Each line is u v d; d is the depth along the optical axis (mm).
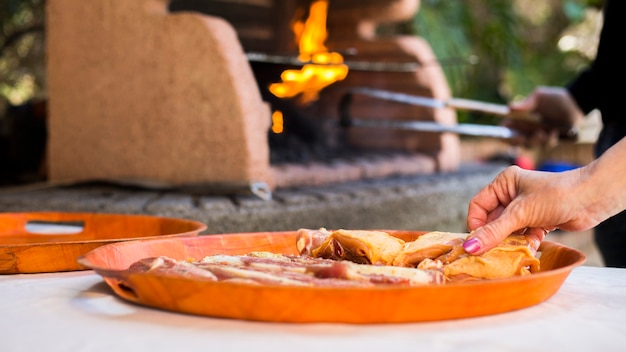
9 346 877
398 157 4234
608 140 2906
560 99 3354
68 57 3494
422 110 4477
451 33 6590
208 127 3080
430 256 1198
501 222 1191
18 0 5570
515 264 1148
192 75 3098
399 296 927
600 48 2887
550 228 1297
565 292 1199
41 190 3143
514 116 3445
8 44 5539
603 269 1435
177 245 1355
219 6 4512
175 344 876
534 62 8258
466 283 951
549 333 950
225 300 949
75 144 3502
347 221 3150
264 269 1081
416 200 3615
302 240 1360
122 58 3299
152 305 1035
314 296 916
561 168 5781
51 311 1035
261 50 4793
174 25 3125
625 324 1008
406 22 6617
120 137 3338
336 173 3666
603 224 2895
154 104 3211
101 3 3340
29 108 4457
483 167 4852
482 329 958
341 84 4777
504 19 7312
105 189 3195
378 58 4574
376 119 4691
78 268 1343
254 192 2881
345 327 948
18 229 1777
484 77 7898
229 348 860
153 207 2582
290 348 859
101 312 1029
